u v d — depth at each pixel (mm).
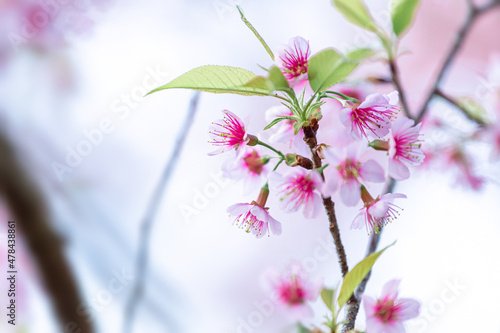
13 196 878
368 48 691
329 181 685
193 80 683
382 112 690
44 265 879
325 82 681
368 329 695
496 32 920
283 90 680
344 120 684
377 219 696
